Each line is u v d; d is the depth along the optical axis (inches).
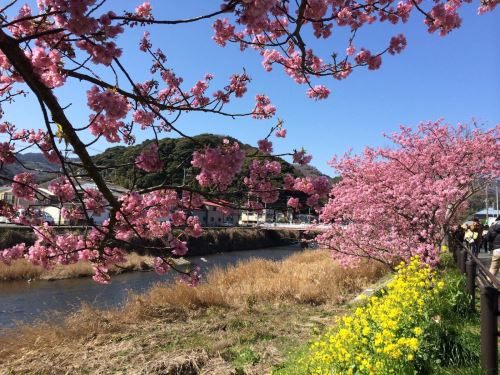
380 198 386.3
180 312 406.6
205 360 270.4
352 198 405.1
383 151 444.5
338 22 161.2
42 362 285.6
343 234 416.2
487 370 150.2
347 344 183.3
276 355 274.8
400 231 388.2
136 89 120.1
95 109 107.1
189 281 176.9
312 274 544.4
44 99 98.4
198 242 1642.5
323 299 442.3
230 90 186.9
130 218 160.6
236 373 245.4
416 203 359.3
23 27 124.3
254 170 150.5
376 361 165.0
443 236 375.9
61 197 157.6
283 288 472.4
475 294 256.5
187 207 174.1
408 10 172.1
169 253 166.1
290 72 200.4
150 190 136.0
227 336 326.0
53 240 171.5
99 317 381.7
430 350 179.0
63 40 114.4
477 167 408.8
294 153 146.2
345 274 508.4
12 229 1002.7
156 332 345.4
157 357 280.7
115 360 280.8
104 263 174.7
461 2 171.3
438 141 439.8
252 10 102.7
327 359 182.7
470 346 179.9
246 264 671.8
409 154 438.3
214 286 496.1
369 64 185.3
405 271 264.1
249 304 424.8
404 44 182.7
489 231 370.3
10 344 326.3
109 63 111.6
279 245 2263.8
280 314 391.5
